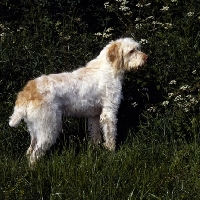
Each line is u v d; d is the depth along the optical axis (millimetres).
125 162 6742
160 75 8281
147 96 8062
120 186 6320
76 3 9820
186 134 7512
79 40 9172
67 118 7785
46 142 6906
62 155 6914
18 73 8391
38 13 9695
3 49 8758
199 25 9375
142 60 7500
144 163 6781
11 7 9930
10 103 7918
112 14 10008
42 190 6250
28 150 7098
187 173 6676
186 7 9820
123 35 9242
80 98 7211
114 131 7496
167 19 9633
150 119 7738
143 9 9891
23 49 8789
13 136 7473
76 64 8531
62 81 7082
